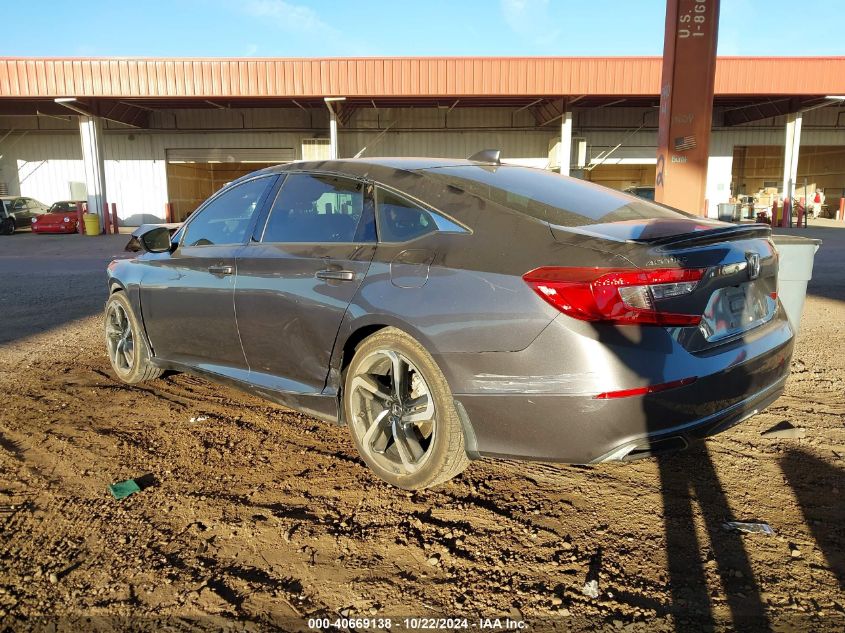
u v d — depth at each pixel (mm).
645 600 2252
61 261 14922
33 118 29688
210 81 22656
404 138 29562
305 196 3561
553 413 2447
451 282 2699
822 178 36062
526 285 2502
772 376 2922
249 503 2961
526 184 3246
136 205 30188
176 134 29641
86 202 27719
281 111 29438
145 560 2516
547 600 2264
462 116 29453
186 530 2734
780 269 4191
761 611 2184
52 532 2721
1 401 4395
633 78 22984
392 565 2479
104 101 24812
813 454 3393
